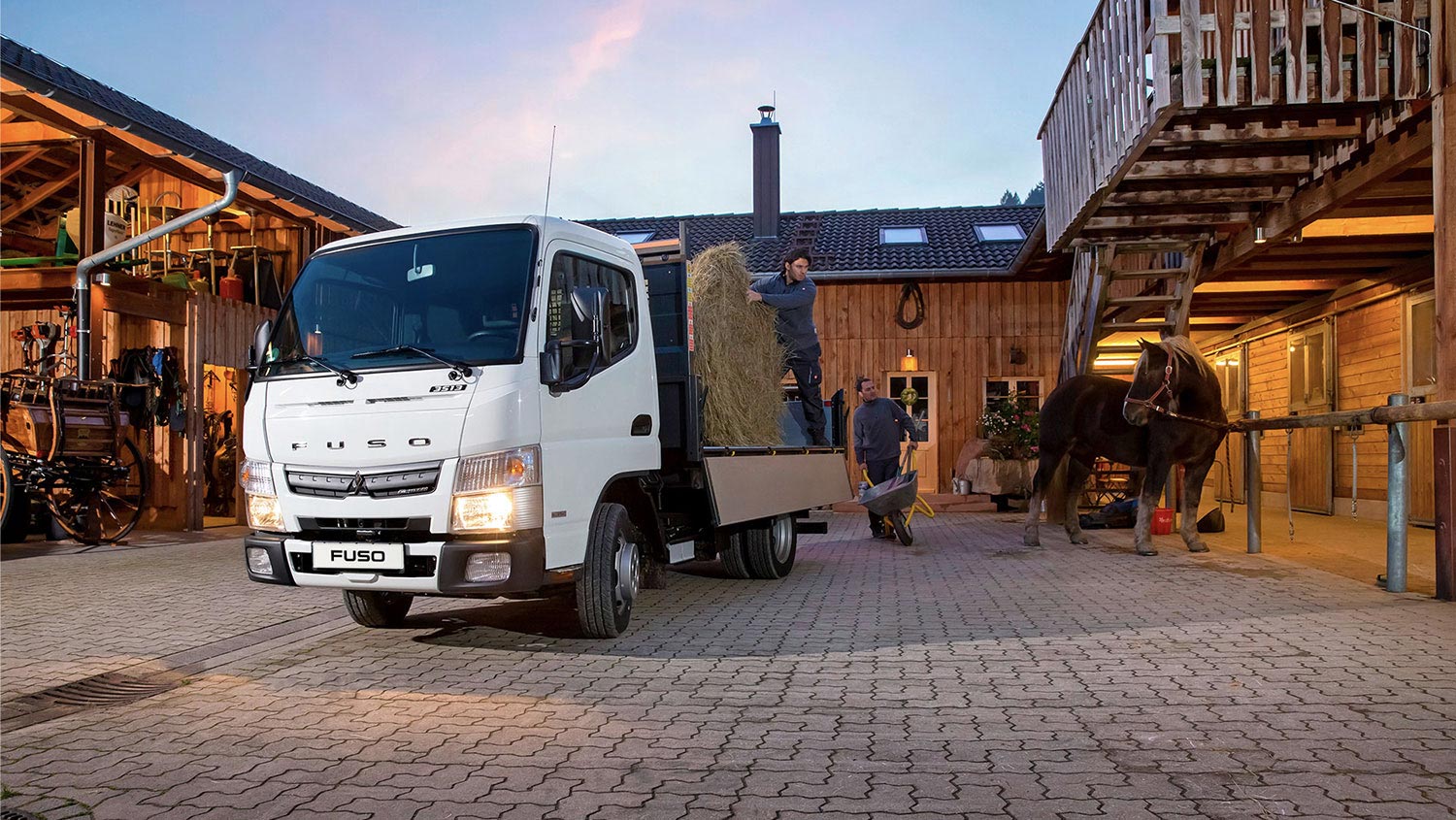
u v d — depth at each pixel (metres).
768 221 22.06
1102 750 3.63
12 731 4.10
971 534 12.83
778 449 8.47
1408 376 11.95
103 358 12.20
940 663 5.11
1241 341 18.00
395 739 3.89
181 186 15.68
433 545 5.09
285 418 5.50
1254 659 5.04
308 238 16.09
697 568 9.73
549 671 5.07
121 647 5.79
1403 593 7.00
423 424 5.14
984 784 3.29
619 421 6.11
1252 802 3.09
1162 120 8.02
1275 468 16.45
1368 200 9.68
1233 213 10.90
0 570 9.36
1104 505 14.55
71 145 12.52
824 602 7.30
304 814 3.09
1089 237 11.64
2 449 10.11
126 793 3.31
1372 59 7.63
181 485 13.62
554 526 5.29
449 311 5.48
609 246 6.30
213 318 13.73
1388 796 3.12
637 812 3.08
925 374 18.98
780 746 3.74
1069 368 14.05
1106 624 6.09
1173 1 8.34
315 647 5.81
